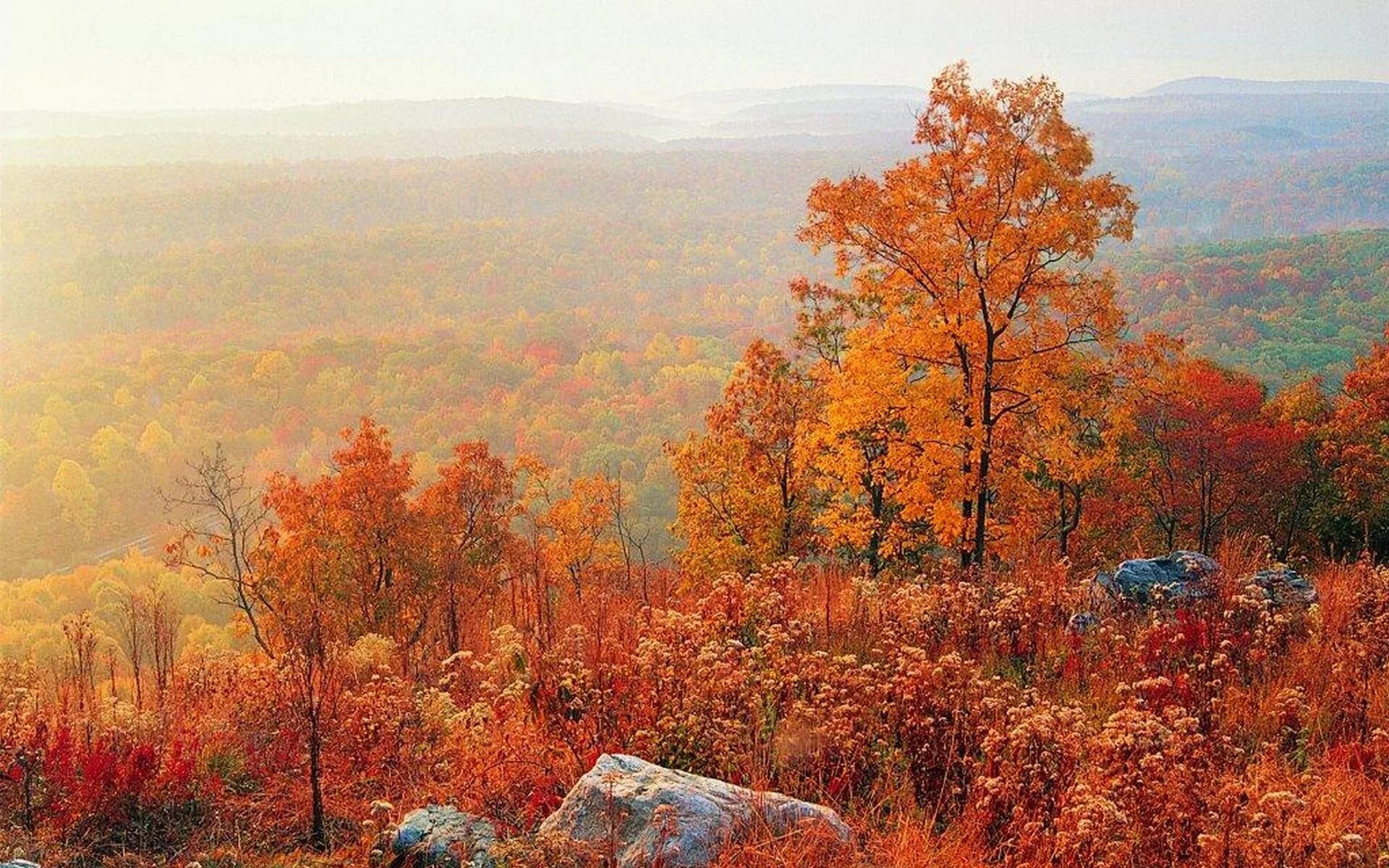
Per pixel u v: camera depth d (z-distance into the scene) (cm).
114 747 629
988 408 1739
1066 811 484
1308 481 2998
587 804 491
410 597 2139
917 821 532
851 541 1942
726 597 859
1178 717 578
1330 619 809
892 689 632
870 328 1916
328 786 614
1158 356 1753
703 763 588
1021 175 1628
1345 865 452
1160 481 3048
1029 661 789
